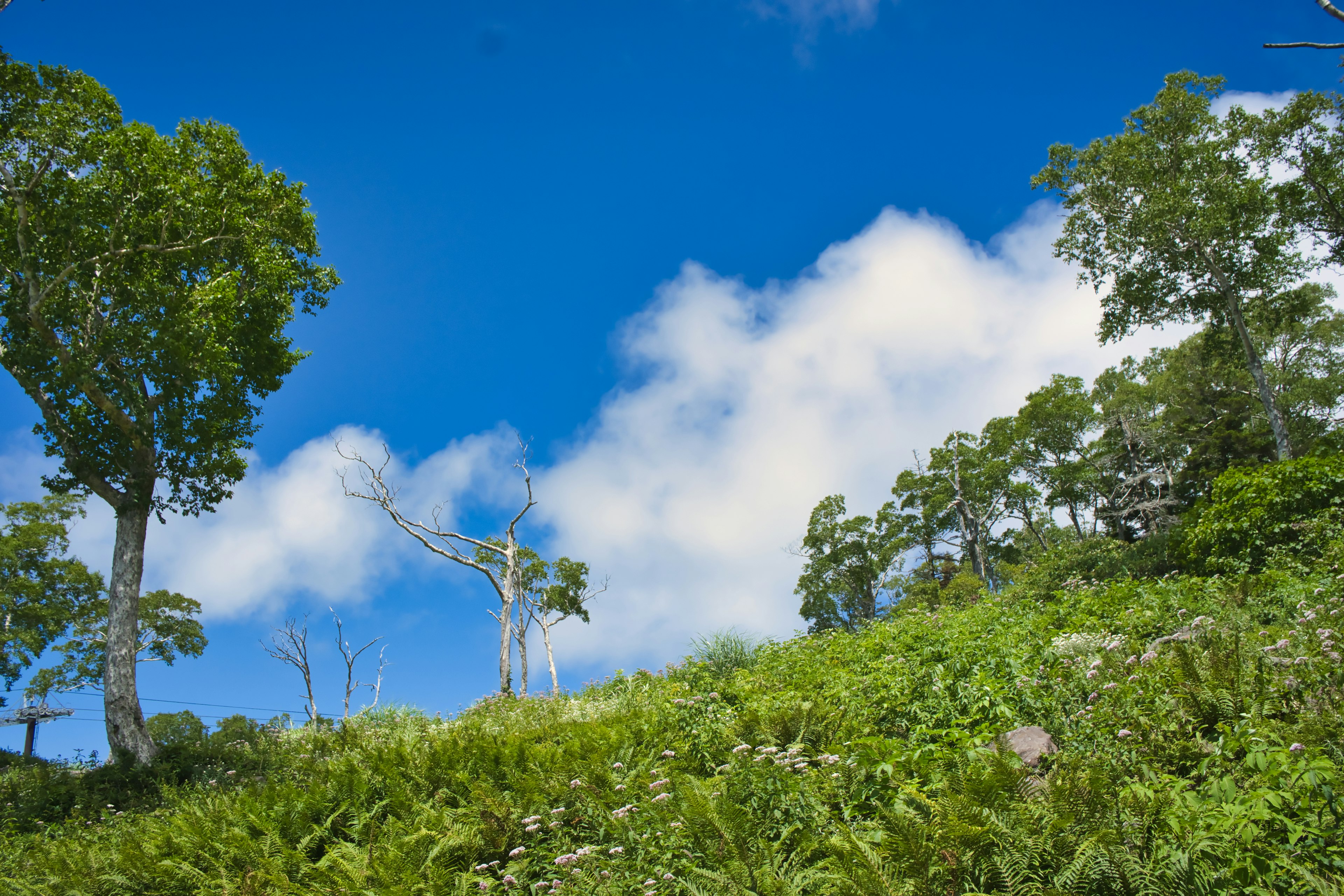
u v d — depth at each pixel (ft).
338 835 23.26
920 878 11.84
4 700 95.09
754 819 15.23
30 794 39.78
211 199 62.03
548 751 24.44
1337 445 69.31
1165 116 89.76
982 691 21.76
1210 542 44.70
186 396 57.77
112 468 56.85
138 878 21.59
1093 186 92.27
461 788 23.57
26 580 97.66
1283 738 14.26
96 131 57.77
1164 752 15.19
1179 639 23.06
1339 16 18.95
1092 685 19.98
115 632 51.01
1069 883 10.92
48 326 54.03
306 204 71.15
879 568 146.72
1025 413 142.10
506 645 73.00
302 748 42.19
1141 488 131.64
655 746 24.54
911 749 19.42
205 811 28.22
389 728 46.09
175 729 97.50
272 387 68.95
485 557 91.86
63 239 54.54
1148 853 11.35
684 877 14.47
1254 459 108.88
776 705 25.54
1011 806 13.11
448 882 17.29
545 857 17.92
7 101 54.60
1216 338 102.22
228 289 58.23
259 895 19.21
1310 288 116.26
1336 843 10.82
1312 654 18.45
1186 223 85.05
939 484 152.35
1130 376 145.28
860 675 29.96
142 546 54.54
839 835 13.79
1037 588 55.36
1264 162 86.17
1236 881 10.23
